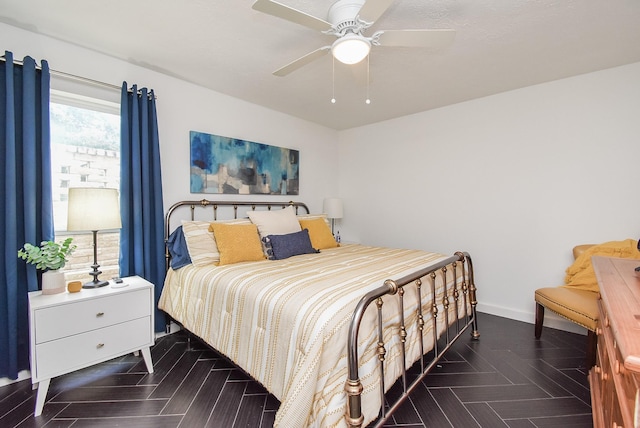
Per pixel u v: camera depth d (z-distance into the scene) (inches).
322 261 95.2
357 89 114.6
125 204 89.9
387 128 155.9
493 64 94.1
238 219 115.0
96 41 81.9
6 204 70.5
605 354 49.8
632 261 62.1
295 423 44.4
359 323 47.0
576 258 101.3
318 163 164.7
